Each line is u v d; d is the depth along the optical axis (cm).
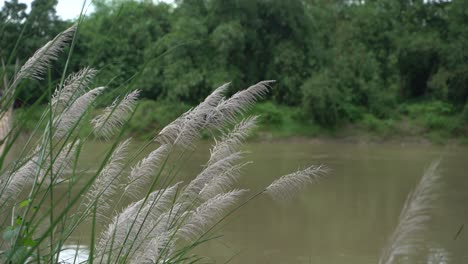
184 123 228
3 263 195
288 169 2005
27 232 199
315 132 3130
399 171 1969
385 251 162
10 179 208
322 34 3644
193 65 3188
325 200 1423
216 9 3331
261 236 1030
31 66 195
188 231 240
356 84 3319
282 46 3372
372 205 1366
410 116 3216
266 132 3120
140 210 240
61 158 216
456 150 2759
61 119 207
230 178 246
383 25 3762
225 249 911
